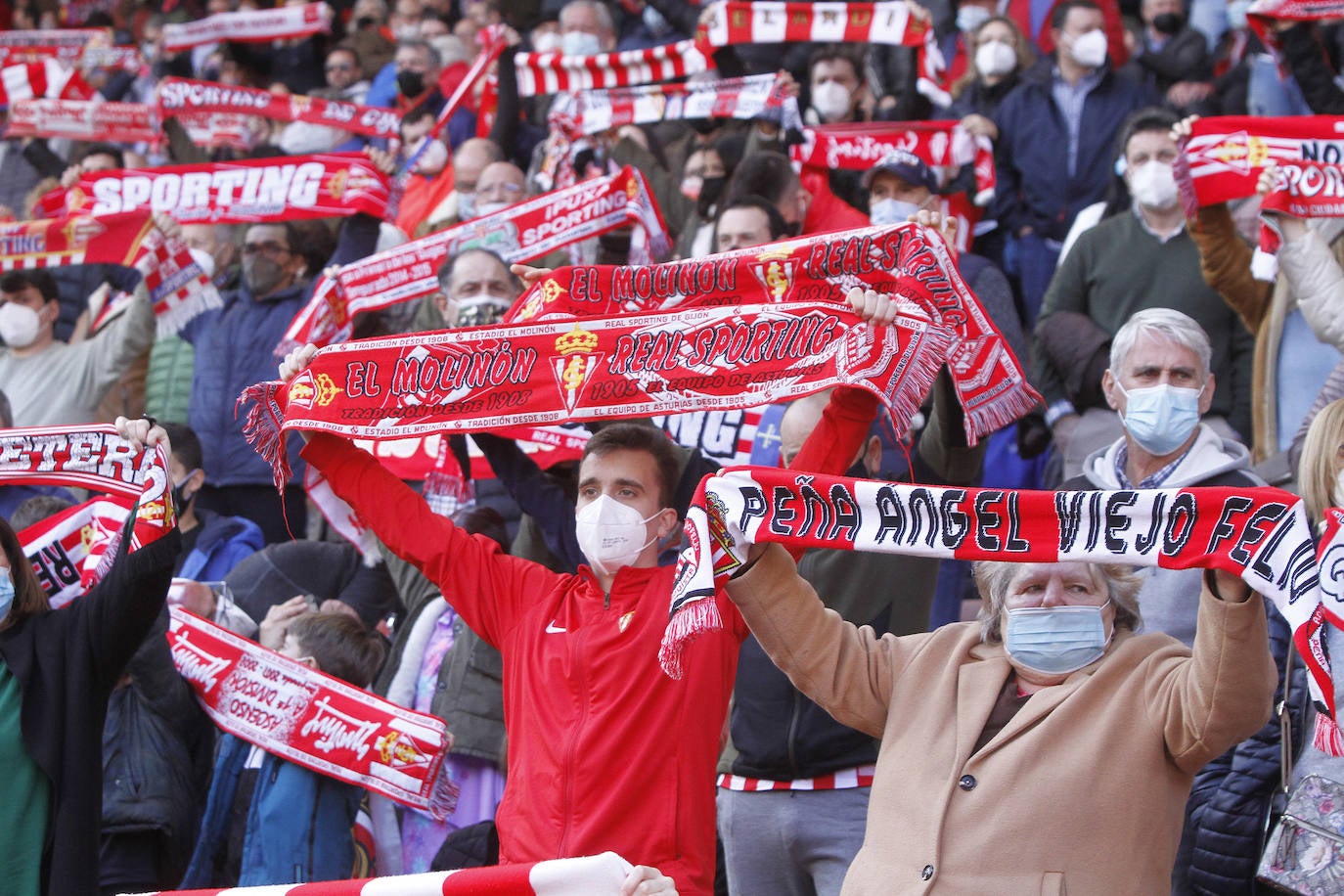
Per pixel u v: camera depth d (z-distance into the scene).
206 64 30.52
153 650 12.44
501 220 15.70
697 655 9.98
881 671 9.91
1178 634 11.87
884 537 9.04
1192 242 16.17
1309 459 11.07
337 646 13.07
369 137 24.47
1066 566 9.38
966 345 10.85
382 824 13.43
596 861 8.26
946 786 9.22
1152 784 8.99
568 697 10.03
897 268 10.90
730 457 14.72
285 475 10.80
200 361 18.89
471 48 27.78
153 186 17.62
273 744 12.46
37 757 10.36
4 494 17.08
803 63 22.67
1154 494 8.61
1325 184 13.84
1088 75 20.50
